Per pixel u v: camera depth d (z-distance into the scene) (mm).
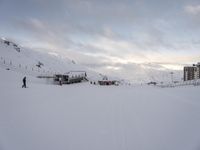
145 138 8398
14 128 8922
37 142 7711
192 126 10141
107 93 28500
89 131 9070
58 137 8258
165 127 9953
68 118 11172
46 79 57656
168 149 7469
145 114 12719
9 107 12883
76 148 7336
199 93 28312
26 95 19422
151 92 31625
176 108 15141
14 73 48375
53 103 15867
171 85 60812
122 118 11523
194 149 7492
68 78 59688
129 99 20891
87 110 13664
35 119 10516
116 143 7828
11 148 7117
